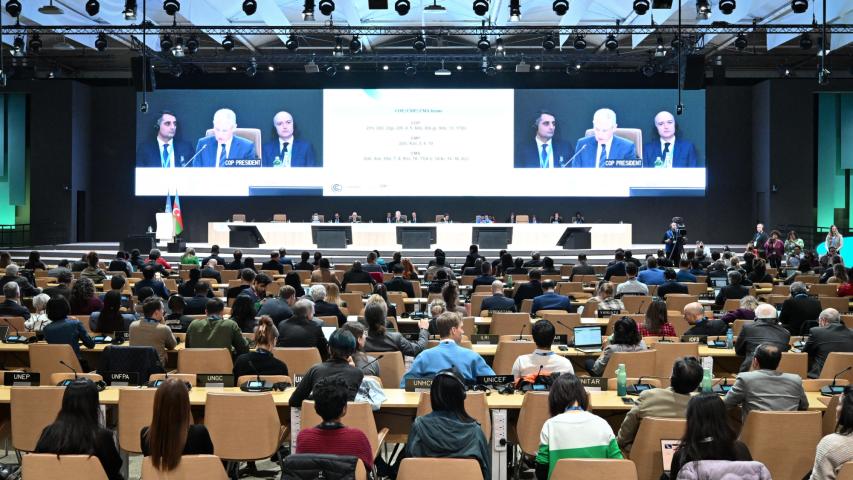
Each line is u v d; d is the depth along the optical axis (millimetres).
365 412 5785
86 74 31766
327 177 29109
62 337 8633
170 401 4613
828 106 31656
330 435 4668
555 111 29047
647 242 31031
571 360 9344
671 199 31062
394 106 28906
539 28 21125
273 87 29125
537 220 31000
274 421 6094
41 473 4629
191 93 29484
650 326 9266
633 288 13031
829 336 8125
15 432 6328
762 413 5523
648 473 5363
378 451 5938
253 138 29312
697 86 23484
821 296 13023
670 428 5309
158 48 25203
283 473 4219
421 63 28156
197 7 21141
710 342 9016
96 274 15523
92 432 4766
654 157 29234
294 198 31062
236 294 12539
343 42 28125
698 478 4301
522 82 28844
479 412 6082
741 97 31156
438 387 4977
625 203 31016
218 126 29391
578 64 25906
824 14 18047
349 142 29016
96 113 31359
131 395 6219
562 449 4832
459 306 11031
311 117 29125
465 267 18250
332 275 15172
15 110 32375
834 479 4617
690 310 9297
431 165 28938
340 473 4184
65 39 27281
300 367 7895
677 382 5535
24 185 32469
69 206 29750
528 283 13133
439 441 4840
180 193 29516
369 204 31078
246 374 7098
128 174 31344
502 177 29000
